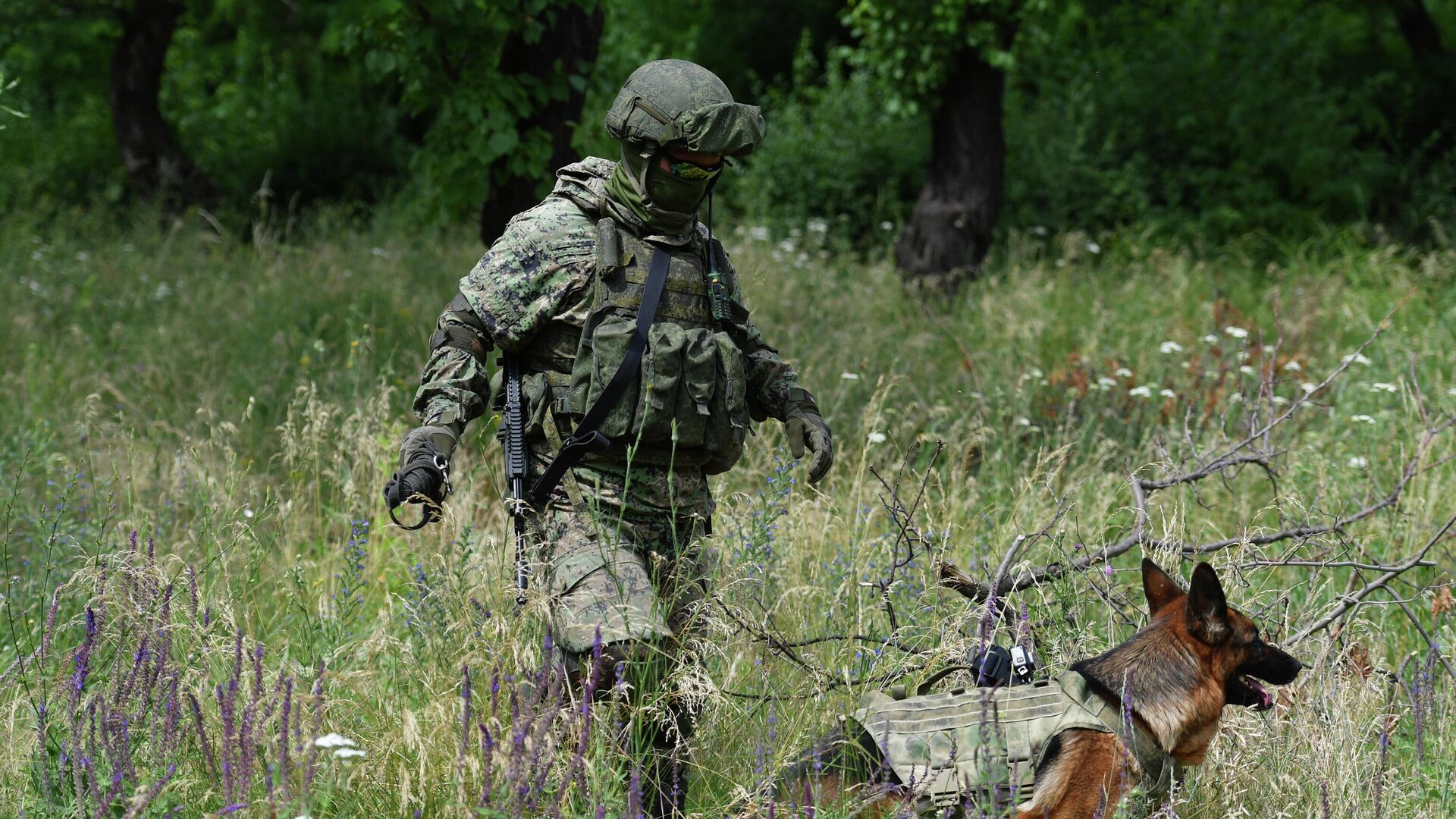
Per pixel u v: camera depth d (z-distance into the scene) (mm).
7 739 5715
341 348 13953
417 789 5199
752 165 25875
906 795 5016
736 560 6590
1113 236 22641
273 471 10844
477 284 5766
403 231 22531
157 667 5277
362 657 6523
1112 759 5043
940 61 18906
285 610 7551
